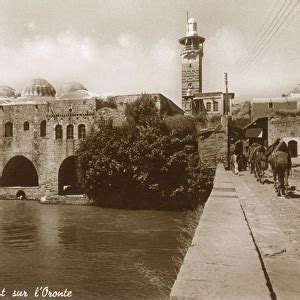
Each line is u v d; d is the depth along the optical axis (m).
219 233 5.95
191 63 78.06
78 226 31.06
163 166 37.59
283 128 31.27
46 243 25.61
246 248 4.95
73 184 49.75
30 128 48.56
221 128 35.28
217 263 4.23
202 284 3.52
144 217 34.28
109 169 38.56
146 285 16.58
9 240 26.58
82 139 42.31
